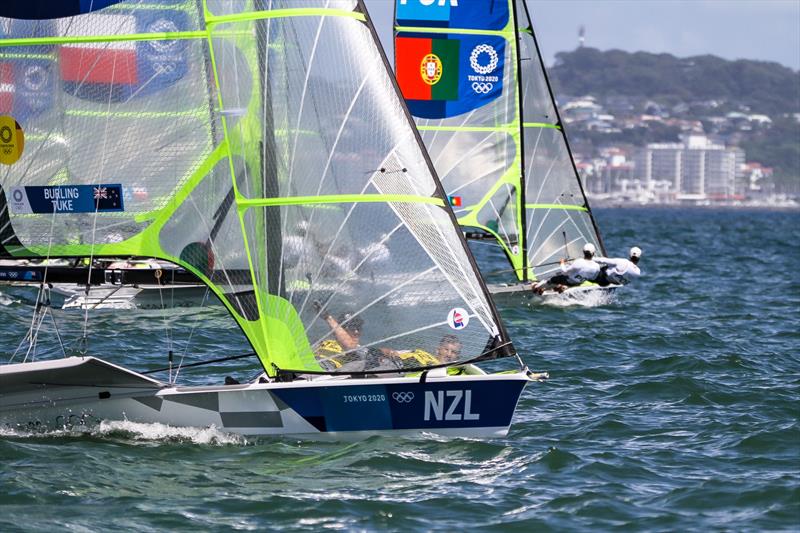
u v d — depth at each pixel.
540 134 92.38
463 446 42.72
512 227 91.38
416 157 42.91
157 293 82.38
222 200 43.22
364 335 42.19
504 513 36.34
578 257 93.31
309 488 37.97
